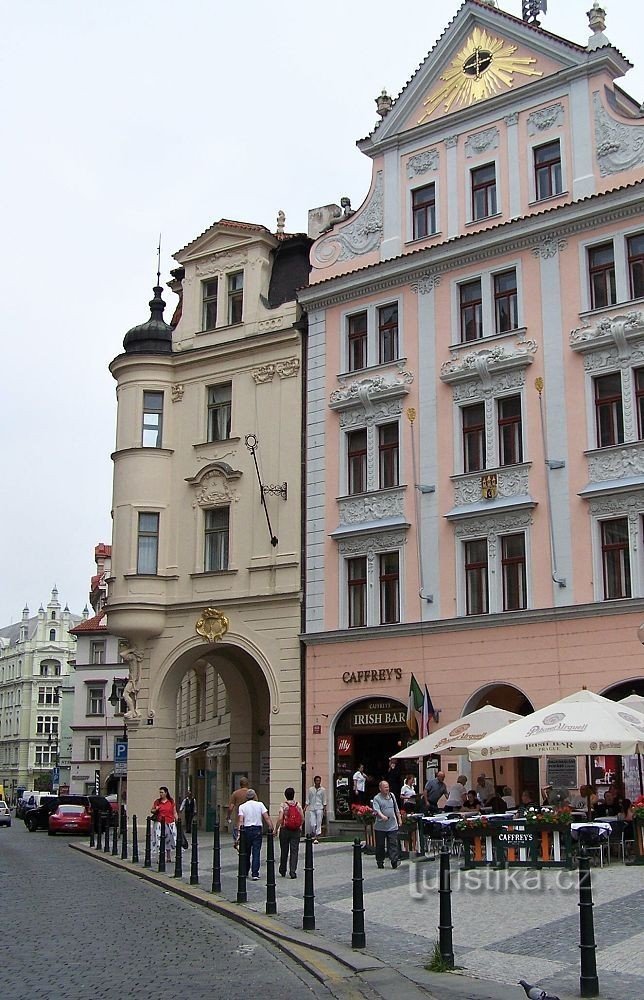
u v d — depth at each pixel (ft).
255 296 136.05
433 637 111.96
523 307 111.75
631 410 103.14
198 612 131.75
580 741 69.92
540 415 108.58
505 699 112.47
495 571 108.78
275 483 128.77
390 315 123.34
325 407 125.90
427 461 115.75
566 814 71.20
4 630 580.71
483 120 119.03
